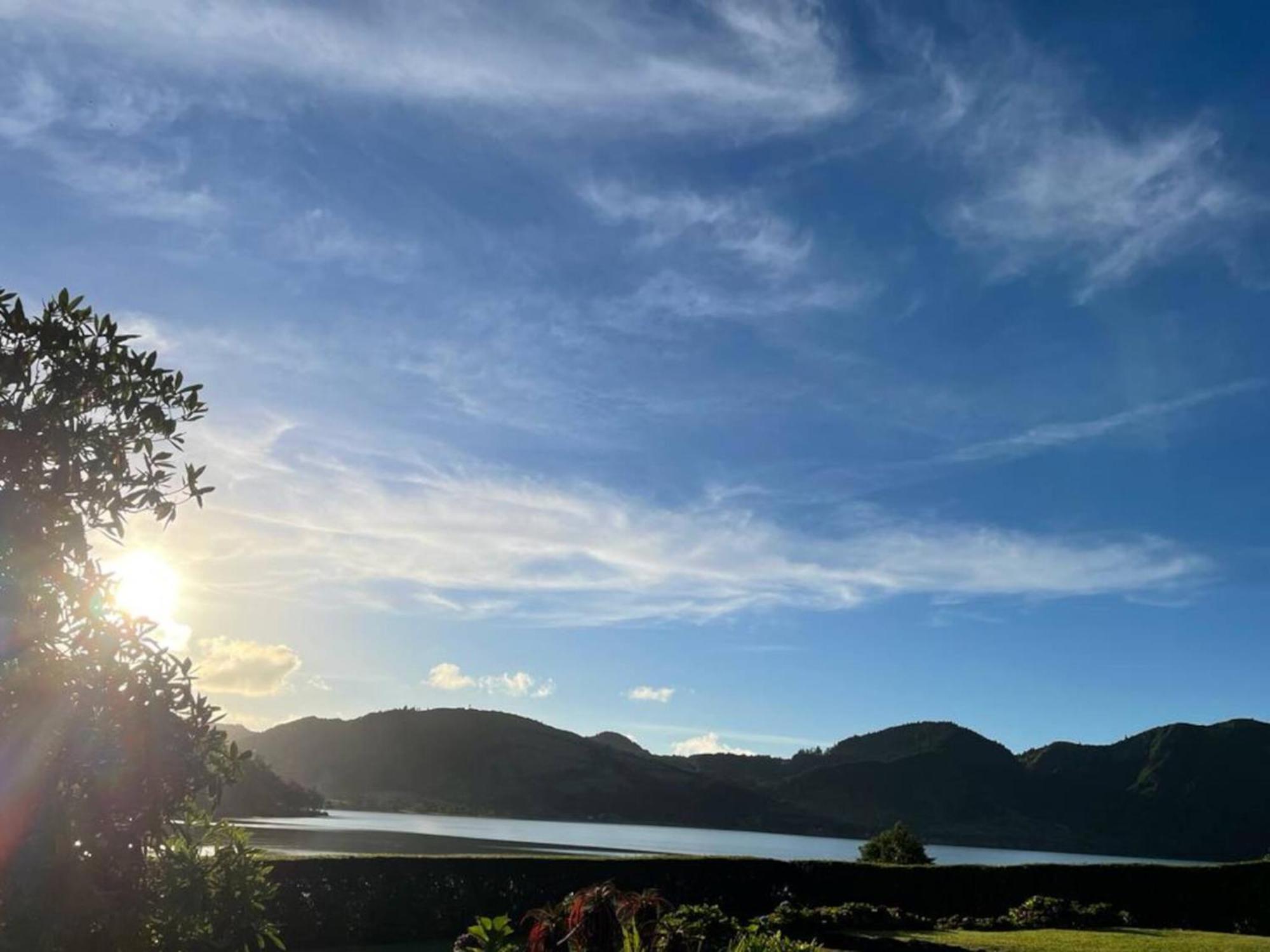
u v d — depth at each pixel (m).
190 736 4.58
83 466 4.70
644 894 10.02
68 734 4.29
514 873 23.53
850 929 23.53
